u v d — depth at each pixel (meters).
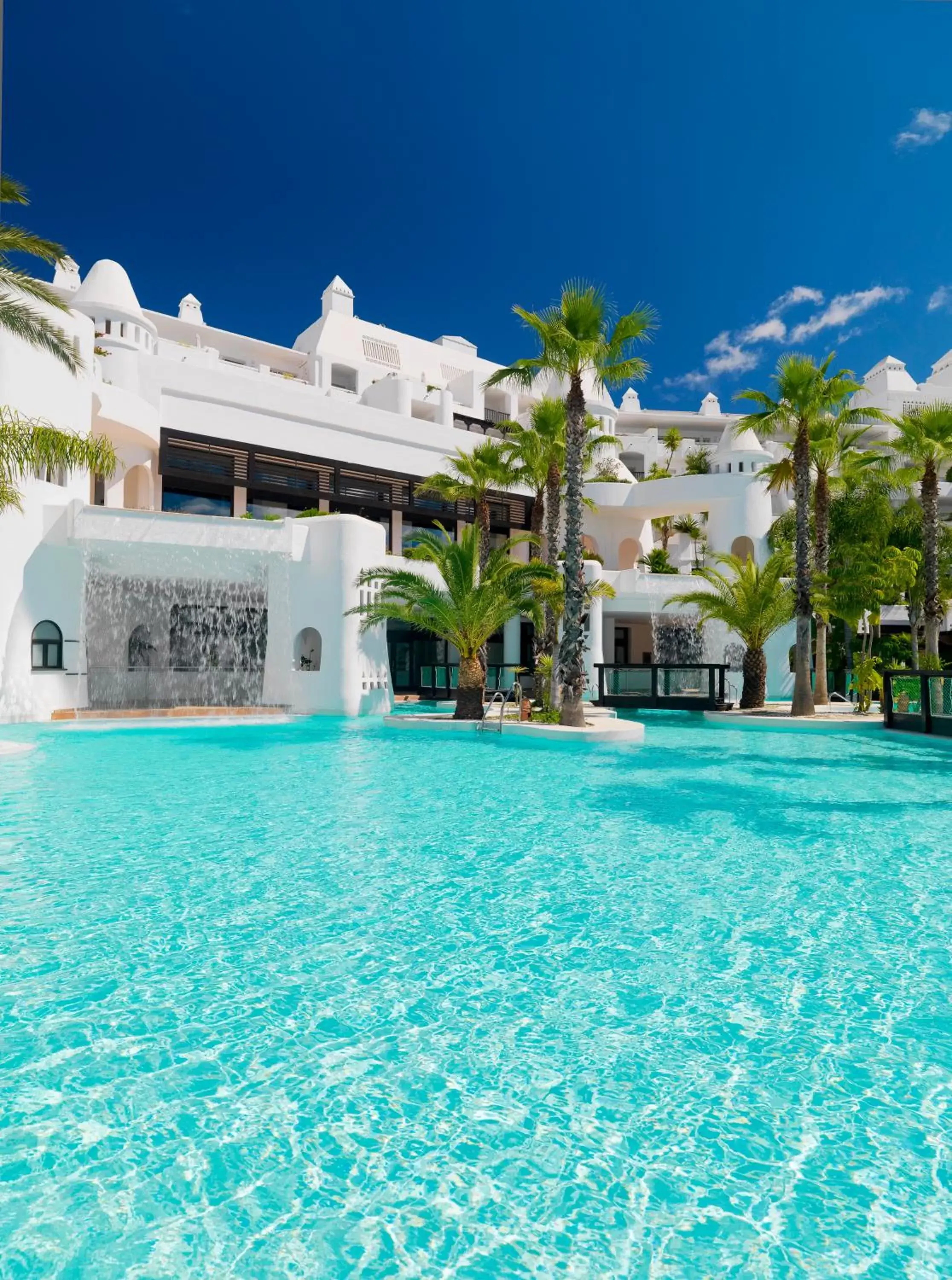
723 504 31.69
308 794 9.11
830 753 13.28
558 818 7.75
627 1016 3.47
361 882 5.50
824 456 23.27
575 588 15.95
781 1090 2.88
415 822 7.57
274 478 27.45
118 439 23.73
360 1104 2.77
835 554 26.61
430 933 4.48
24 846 6.52
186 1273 2.00
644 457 51.00
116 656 22.48
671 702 22.55
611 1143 2.56
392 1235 2.14
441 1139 2.57
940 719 15.36
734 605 22.03
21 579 17.42
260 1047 3.17
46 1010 3.47
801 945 4.33
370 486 29.75
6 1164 2.43
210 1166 2.43
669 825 7.45
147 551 19.12
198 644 23.78
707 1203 2.29
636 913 4.85
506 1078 2.95
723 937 4.45
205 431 25.67
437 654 29.94
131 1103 2.76
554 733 15.01
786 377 19.55
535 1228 2.18
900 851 6.45
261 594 23.17
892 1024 3.40
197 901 5.04
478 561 17.67
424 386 40.03
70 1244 2.11
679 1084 2.92
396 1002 3.59
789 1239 2.14
